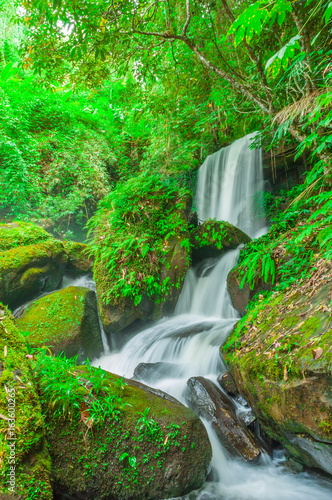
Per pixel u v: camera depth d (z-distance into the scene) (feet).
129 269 16.84
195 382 10.95
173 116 24.72
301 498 7.97
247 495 8.14
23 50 15.28
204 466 7.93
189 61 19.58
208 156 31.50
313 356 6.52
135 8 13.42
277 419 7.66
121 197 19.17
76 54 14.64
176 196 19.88
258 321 10.44
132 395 8.61
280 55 5.82
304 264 11.25
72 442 7.27
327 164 8.86
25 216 29.43
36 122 37.68
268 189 25.99
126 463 7.29
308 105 7.86
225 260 18.38
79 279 23.67
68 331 14.65
